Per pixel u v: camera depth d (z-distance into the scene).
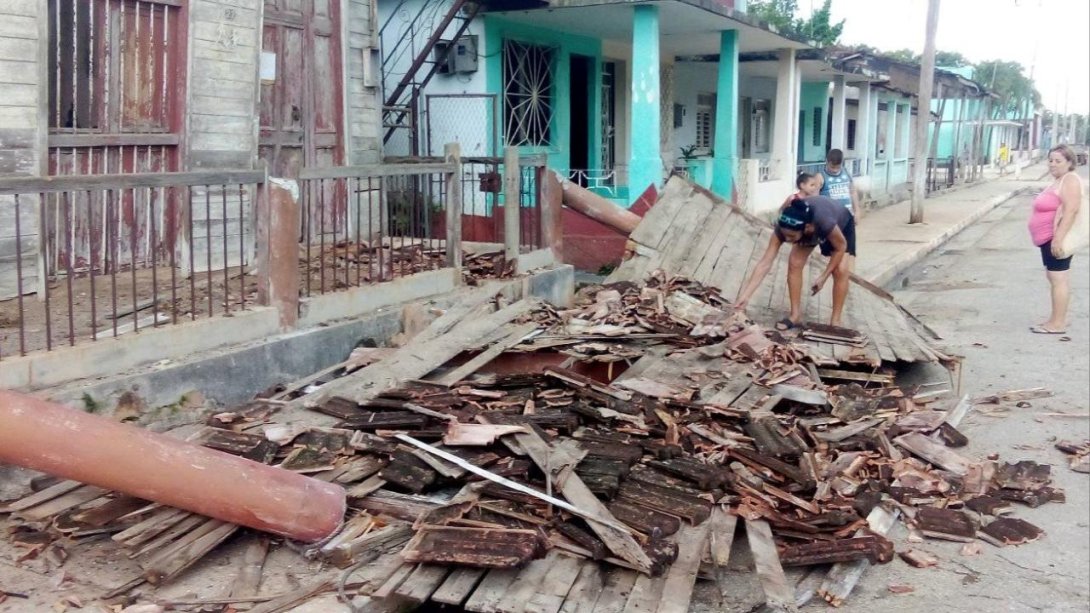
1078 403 7.52
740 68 21.05
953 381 8.07
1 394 4.03
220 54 8.02
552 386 5.98
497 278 8.58
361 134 10.05
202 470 4.08
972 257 16.50
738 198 16.16
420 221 10.20
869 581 4.66
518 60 13.88
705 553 4.40
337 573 4.08
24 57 6.54
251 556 4.19
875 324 8.81
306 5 9.23
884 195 26.88
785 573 4.64
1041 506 5.61
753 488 5.00
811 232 8.24
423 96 13.18
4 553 4.17
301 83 9.27
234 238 8.38
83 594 3.87
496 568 3.94
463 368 6.34
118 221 6.86
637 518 4.41
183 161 7.84
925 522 5.20
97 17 7.20
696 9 12.77
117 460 4.01
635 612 3.77
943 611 4.36
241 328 5.94
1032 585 4.64
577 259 12.09
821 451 5.86
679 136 20.39
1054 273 9.87
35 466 4.01
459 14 12.82
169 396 5.32
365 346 6.82
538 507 4.43
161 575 3.91
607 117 17.44
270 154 8.98
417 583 3.85
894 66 24.97
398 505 4.46
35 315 6.14
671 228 10.30
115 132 7.39
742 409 6.04
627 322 7.94
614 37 15.41
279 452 4.92
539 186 9.42
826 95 26.94
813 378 7.09
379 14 13.55
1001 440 6.71
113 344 5.16
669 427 5.54
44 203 5.07
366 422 5.22
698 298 8.98
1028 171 51.16
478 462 4.75
